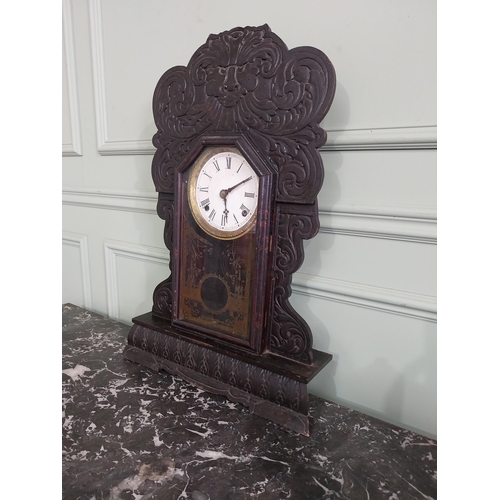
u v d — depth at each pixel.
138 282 1.24
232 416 0.74
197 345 0.83
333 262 0.85
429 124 0.71
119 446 0.66
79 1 1.18
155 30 1.04
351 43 0.76
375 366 0.83
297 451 0.66
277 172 0.70
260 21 0.86
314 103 0.65
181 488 0.57
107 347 1.03
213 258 0.79
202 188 0.79
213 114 0.77
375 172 0.77
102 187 1.26
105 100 1.19
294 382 0.71
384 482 0.60
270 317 0.76
